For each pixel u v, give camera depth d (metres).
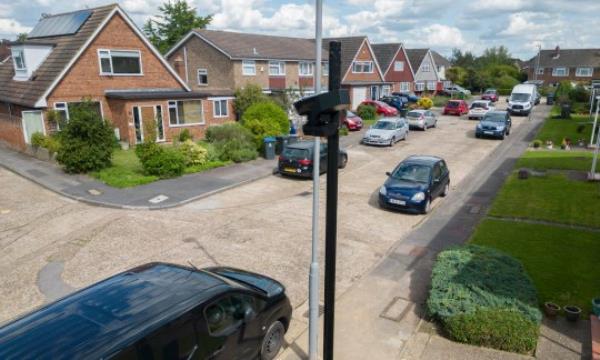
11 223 12.56
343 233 11.80
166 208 13.82
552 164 19.36
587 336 6.75
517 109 37.72
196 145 19.47
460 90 62.03
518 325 6.39
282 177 18.08
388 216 13.23
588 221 11.95
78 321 4.34
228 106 28.11
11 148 23.33
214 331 5.00
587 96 47.75
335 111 4.82
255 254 10.34
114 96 22.69
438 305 7.01
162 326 4.37
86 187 15.83
